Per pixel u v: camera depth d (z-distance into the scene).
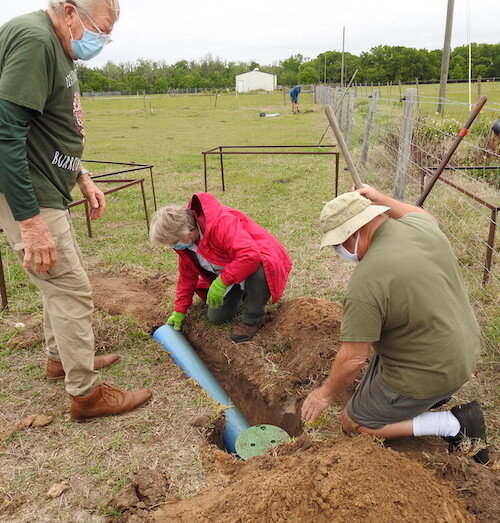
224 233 3.09
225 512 1.96
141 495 2.21
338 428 2.58
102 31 2.27
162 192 7.89
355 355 1.99
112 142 14.86
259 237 3.41
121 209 6.95
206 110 29.38
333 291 4.12
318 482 1.90
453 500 1.94
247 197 7.32
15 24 2.07
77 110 2.41
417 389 2.04
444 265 1.98
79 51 2.26
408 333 1.97
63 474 2.33
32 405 2.84
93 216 3.17
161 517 2.04
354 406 2.36
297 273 4.49
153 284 4.46
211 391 3.09
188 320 3.79
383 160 8.71
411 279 1.88
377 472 1.96
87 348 2.55
